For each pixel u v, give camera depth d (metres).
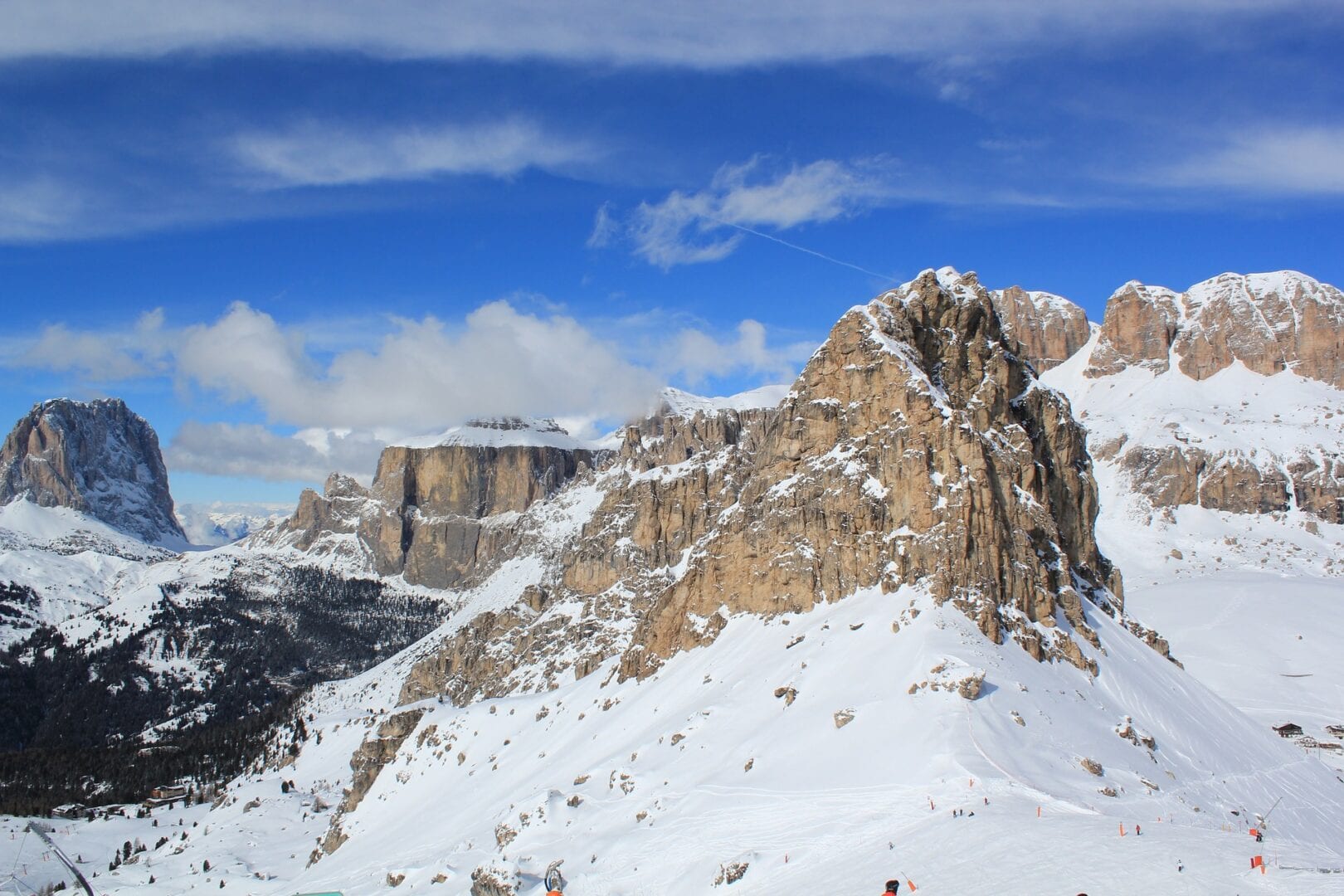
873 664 152.12
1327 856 92.81
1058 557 179.00
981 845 103.31
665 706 185.88
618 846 135.88
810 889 104.50
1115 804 119.19
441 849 183.38
